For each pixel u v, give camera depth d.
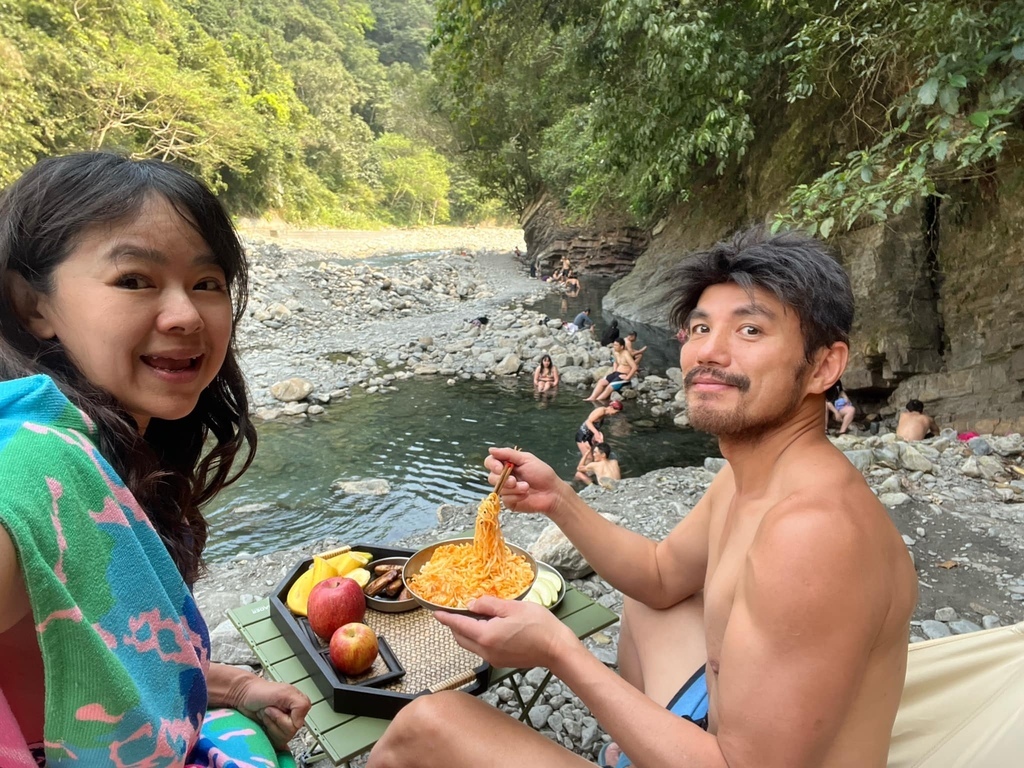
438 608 1.82
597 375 11.02
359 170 52.25
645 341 14.02
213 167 31.45
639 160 11.39
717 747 1.25
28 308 1.11
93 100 24.55
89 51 24.89
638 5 7.88
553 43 13.33
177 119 28.59
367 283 19.77
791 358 1.41
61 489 0.93
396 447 7.90
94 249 1.04
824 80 8.99
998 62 6.20
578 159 16.03
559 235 25.95
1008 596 3.57
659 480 5.28
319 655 1.83
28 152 21.88
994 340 7.35
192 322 1.09
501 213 62.94
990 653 1.91
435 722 1.39
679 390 10.12
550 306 19.12
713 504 1.95
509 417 9.06
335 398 9.83
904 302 8.18
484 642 1.41
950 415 7.48
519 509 2.12
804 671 1.17
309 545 4.16
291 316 15.26
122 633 1.02
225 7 49.41
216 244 1.15
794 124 10.45
